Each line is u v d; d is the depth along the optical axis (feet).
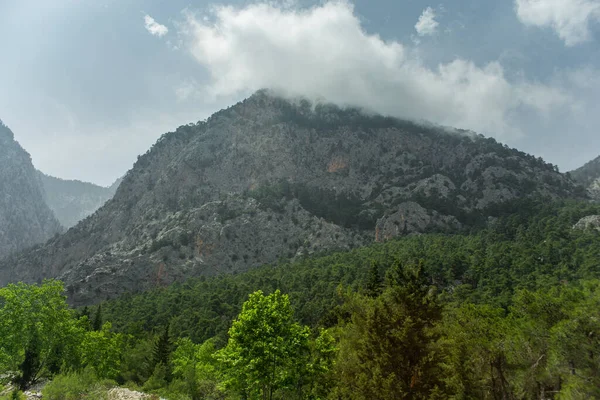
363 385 89.76
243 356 100.99
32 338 142.00
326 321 212.23
